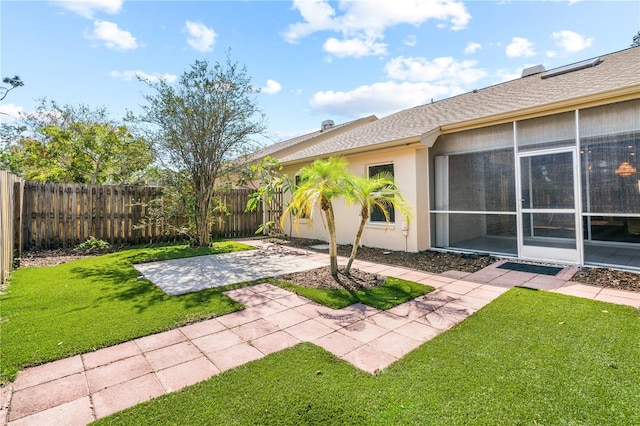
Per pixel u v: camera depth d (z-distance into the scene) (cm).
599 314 373
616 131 552
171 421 213
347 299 455
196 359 297
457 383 249
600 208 571
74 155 1301
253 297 474
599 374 255
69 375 271
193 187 964
